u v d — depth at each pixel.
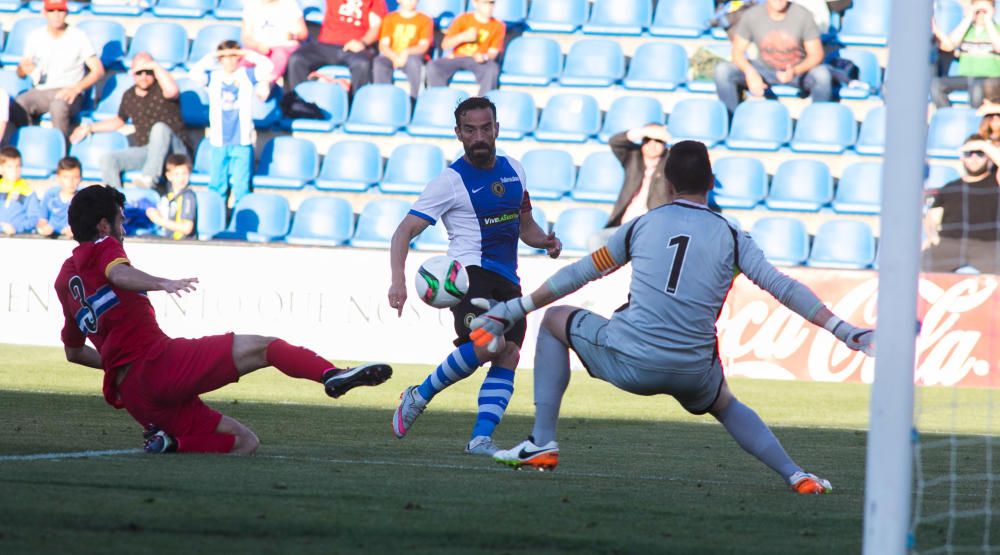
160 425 18.61
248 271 43.69
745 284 41.50
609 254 17.06
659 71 54.06
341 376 17.84
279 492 14.73
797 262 45.78
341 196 50.44
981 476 20.17
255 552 11.16
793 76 50.78
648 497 15.79
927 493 17.72
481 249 20.27
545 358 18.27
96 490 14.27
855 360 40.69
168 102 50.34
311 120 52.47
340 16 53.94
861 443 24.72
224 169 49.19
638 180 45.88
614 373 17.22
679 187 17.19
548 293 17.11
